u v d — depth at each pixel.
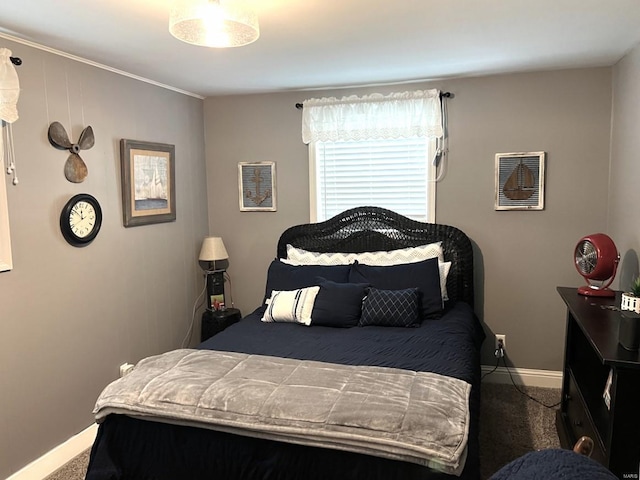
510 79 3.46
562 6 2.11
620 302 2.56
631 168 2.83
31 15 2.12
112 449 2.14
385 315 3.07
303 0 1.99
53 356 2.70
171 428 2.07
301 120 3.95
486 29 2.42
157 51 2.70
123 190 3.20
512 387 3.61
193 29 1.80
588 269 2.79
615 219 3.16
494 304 3.66
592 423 2.04
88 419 2.95
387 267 3.43
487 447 2.74
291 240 3.98
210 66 3.07
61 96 2.71
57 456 2.72
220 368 2.30
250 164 4.11
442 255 3.56
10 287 2.44
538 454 1.21
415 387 2.06
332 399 1.97
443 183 3.68
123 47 2.62
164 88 3.64
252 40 1.91
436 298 3.23
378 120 3.68
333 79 3.51
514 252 3.58
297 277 3.51
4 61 2.25
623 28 2.43
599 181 3.36
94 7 2.03
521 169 3.49
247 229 4.20
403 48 2.73
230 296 4.30
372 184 3.89
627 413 1.74
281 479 1.90
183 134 3.89
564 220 3.46
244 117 4.09
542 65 3.21
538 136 3.45
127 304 3.28
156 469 2.09
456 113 3.60
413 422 1.80
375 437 1.77
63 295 2.76
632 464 1.75
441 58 2.97
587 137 3.36
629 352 1.79
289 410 1.92
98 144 2.99
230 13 1.68
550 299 3.54
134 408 2.07
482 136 3.56
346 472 1.83
